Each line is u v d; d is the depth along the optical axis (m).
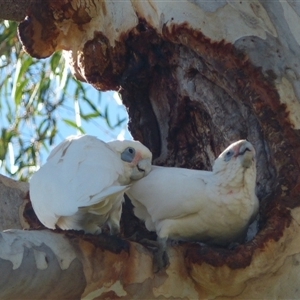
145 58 9.43
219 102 8.85
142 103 9.98
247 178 7.61
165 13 8.54
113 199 7.63
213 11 8.32
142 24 9.04
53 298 6.86
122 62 9.52
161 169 8.09
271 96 7.97
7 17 9.76
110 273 7.02
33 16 9.45
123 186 7.16
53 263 6.73
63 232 7.01
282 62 8.11
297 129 7.89
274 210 7.59
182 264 7.42
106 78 9.81
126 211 9.08
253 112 8.28
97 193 7.09
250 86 8.09
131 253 7.16
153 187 7.83
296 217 7.54
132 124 10.11
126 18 9.14
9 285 6.59
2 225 9.05
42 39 9.59
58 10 9.34
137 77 9.66
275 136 7.95
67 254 6.82
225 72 8.23
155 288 7.31
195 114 9.40
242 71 8.13
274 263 7.41
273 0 8.52
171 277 7.36
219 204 7.61
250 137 8.38
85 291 6.96
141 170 8.02
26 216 9.02
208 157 9.35
